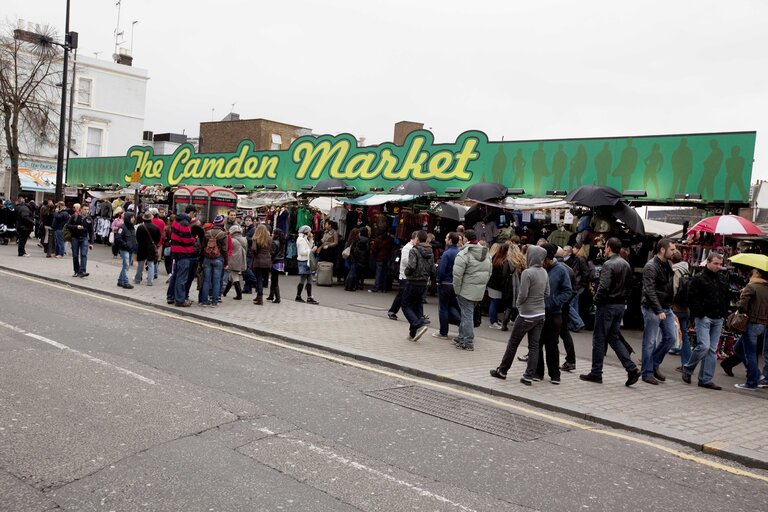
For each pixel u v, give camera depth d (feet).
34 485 13.52
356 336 34.24
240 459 15.64
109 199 94.07
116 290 45.03
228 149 145.59
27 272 51.13
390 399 22.71
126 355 25.82
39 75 128.26
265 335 33.50
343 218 63.93
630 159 47.09
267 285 53.21
